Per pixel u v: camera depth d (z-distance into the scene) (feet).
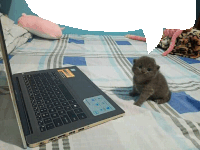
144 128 1.97
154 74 2.46
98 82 3.23
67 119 1.82
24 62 3.84
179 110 2.59
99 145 1.68
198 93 3.11
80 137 1.75
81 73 2.99
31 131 1.63
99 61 4.31
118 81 3.34
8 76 1.28
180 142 1.82
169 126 2.06
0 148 1.55
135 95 2.89
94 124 1.88
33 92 2.24
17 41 4.84
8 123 1.85
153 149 1.69
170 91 2.91
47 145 1.61
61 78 2.71
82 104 2.10
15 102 1.38
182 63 4.61
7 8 5.76
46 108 1.95
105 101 2.21
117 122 2.01
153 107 2.60
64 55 4.52
